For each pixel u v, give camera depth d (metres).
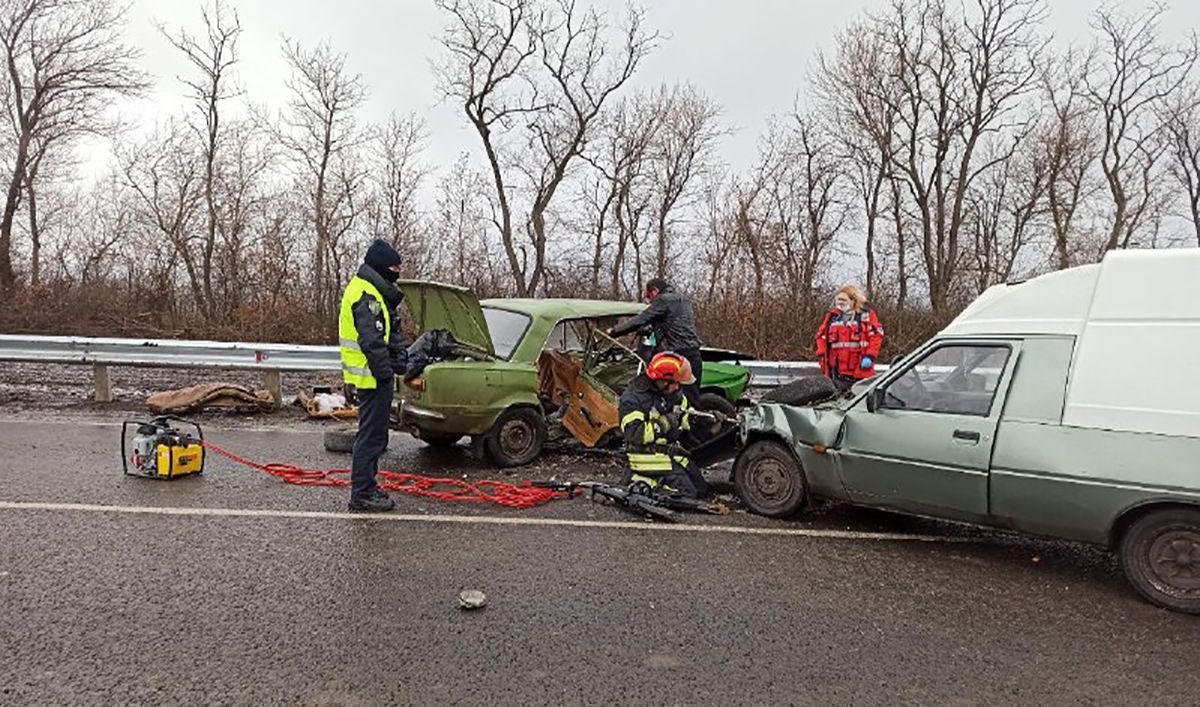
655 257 28.81
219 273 21.62
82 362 10.80
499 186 26.05
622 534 5.56
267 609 4.06
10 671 3.35
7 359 10.73
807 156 29.75
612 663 3.58
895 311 20.12
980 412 5.11
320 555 4.91
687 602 4.33
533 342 7.85
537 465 7.85
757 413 6.34
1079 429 4.62
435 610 4.12
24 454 7.50
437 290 7.64
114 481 6.57
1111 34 27.84
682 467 6.67
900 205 29.48
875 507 5.63
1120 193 28.30
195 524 5.45
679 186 29.27
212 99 25.06
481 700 3.22
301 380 13.92
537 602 4.26
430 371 7.23
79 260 27.09
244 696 3.19
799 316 18.53
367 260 6.06
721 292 19.67
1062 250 28.61
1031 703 3.31
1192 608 4.26
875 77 28.25
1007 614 4.28
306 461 7.65
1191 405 4.31
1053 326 4.94
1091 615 4.28
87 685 3.25
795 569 4.94
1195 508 4.25
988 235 30.62
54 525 5.33
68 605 4.04
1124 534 4.52
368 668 3.46
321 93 25.81
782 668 3.58
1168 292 4.56
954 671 3.59
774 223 23.86
